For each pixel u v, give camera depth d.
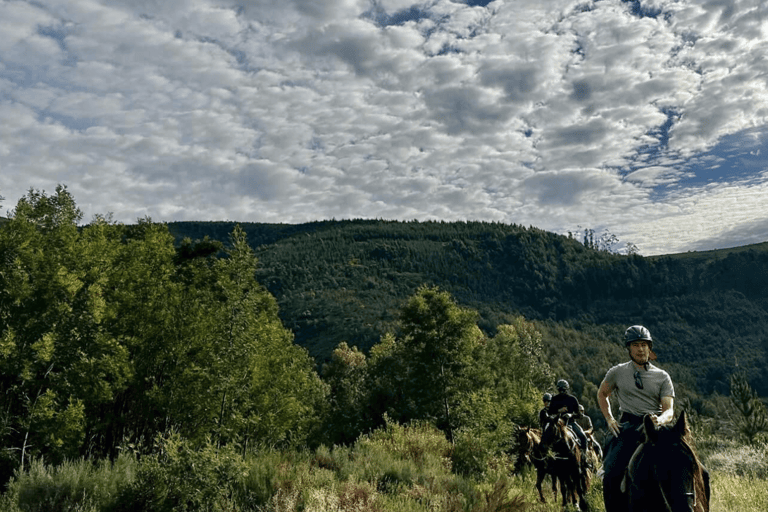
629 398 5.17
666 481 4.32
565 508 9.83
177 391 13.50
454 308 23.38
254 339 14.07
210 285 18.77
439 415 22.59
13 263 16.88
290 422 19.81
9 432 14.71
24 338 15.93
